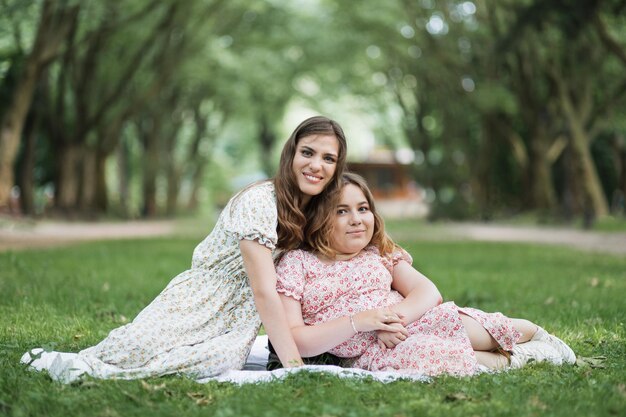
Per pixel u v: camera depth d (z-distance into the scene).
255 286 4.22
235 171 55.34
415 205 52.78
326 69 34.91
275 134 46.97
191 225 29.28
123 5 22.67
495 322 4.36
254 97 37.91
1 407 3.55
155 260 12.39
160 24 25.52
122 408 3.54
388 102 39.31
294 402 3.58
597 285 9.23
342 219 4.49
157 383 3.95
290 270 4.44
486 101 28.91
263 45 31.47
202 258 4.45
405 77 34.78
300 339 4.28
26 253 12.86
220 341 4.25
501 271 11.12
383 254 4.65
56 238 19.12
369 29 29.30
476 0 25.95
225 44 30.95
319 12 31.69
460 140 34.31
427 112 35.22
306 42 31.41
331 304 4.45
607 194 37.56
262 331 6.12
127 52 28.66
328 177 4.41
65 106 29.16
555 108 29.20
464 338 4.31
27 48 22.27
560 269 11.45
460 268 11.57
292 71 33.50
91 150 30.77
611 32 23.47
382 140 46.28
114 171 50.12
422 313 4.41
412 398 3.63
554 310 7.03
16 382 3.96
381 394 3.70
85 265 11.16
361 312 4.28
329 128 4.38
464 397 3.64
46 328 5.92
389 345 4.29
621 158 34.78
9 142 22.17
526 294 8.27
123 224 29.25
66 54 26.70
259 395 3.68
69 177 29.53
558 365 4.37
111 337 4.27
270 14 30.81
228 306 4.40
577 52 25.34
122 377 4.06
